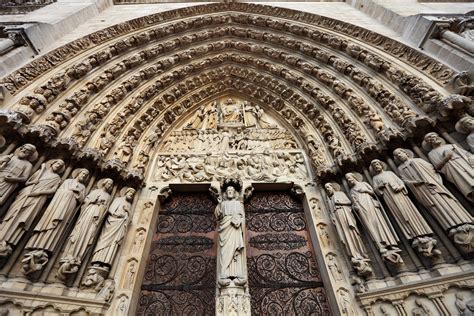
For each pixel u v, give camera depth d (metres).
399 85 6.62
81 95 6.82
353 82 7.75
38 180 4.97
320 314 5.22
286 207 7.11
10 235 4.18
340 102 7.75
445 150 4.96
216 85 10.41
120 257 5.56
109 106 7.36
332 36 8.55
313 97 8.48
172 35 9.73
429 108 5.70
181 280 5.78
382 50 7.52
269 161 7.83
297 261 6.07
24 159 5.04
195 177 7.40
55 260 4.71
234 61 10.56
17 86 5.87
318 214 6.41
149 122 8.35
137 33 8.92
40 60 6.53
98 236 5.36
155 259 6.13
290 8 9.99
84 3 9.57
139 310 5.30
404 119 5.93
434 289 4.21
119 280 5.20
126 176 6.54
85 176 5.62
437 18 6.84
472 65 5.54
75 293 4.55
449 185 4.98
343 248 5.40
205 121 9.51
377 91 6.90
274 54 9.70
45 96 6.09
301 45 9.16
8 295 3.99
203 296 5.51
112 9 10.45
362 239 5.32
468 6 8.73
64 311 4.23
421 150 5.60
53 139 5.68
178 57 9.55
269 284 5.70
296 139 8.59
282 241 6.44
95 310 4.43
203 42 10.40
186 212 7.11
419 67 6.61
